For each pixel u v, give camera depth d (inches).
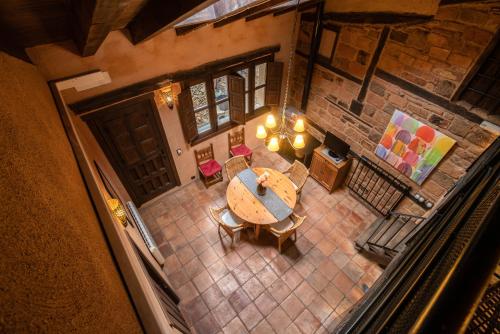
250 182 178.7
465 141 129.3
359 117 176.1
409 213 173.6
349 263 169.5
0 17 67.3
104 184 123.6
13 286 14.2
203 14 107.7
